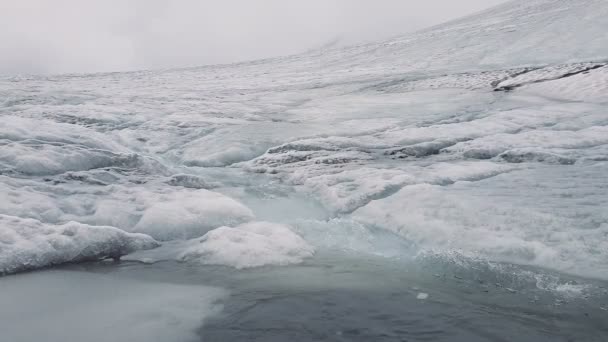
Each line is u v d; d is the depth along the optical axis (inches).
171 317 126.4
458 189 266.8
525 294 141.3
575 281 148.9
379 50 1739.7
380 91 866.8
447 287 149.5
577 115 507.2
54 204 213.8
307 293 144.6
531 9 1774.1
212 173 365.4
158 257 182.4
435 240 194.7
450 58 1253.1
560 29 1242.0
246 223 213.8
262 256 177.2
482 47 1289.4
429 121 554.9
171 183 288.8
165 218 215.2
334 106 703.7
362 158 382.9
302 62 1776.6
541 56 1043.9
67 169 273.7
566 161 332.8
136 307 133.2
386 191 275.7
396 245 198.5
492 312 128.1
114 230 188.5
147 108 680.4
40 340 111.3
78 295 142.0
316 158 384.8
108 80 1333.7
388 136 469.1
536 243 176.4
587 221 196.2
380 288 149.0
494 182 281.6
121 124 555.2
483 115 565.0
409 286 150.7
